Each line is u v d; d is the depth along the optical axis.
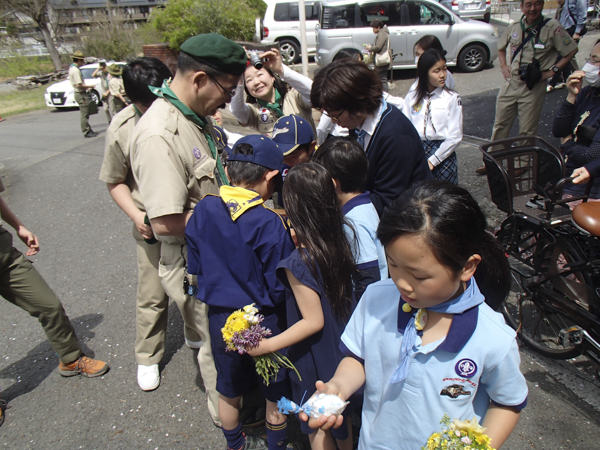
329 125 3.28
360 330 1.35
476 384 1.15
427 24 9.35
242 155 1.75
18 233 2.63
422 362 1.18
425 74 3.29
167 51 10.90
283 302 1.84
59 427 2.44
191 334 2.82
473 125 6.39
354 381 1.34
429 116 3.37
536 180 2.67
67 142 8.73
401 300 1.25
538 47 4.30
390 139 2.06
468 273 1.08
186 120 1.91
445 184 1.07
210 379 2.18
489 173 2.68
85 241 4.61
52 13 23.47
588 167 2.33
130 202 2.30
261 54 3.12
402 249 1.02
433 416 1.20
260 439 2.23
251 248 1.70
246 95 3.50
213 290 1.77
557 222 2.36
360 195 1.89
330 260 1.58
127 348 3.04
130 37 22.05
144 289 2.53
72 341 2.72
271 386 1.85
